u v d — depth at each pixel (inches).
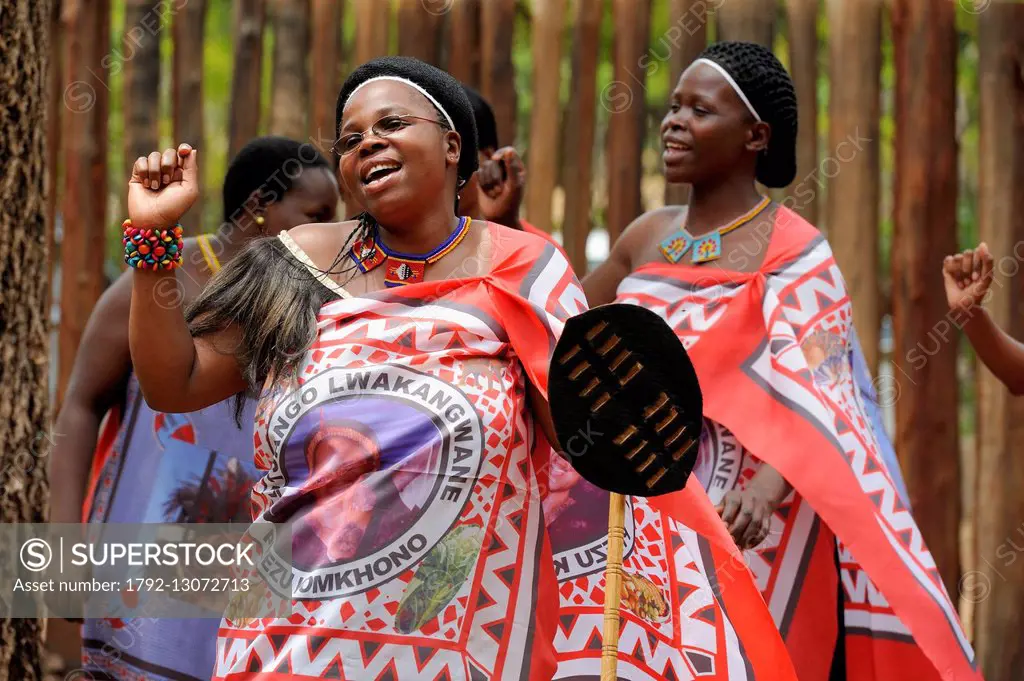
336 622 391.2
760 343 587.8
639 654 469.1
